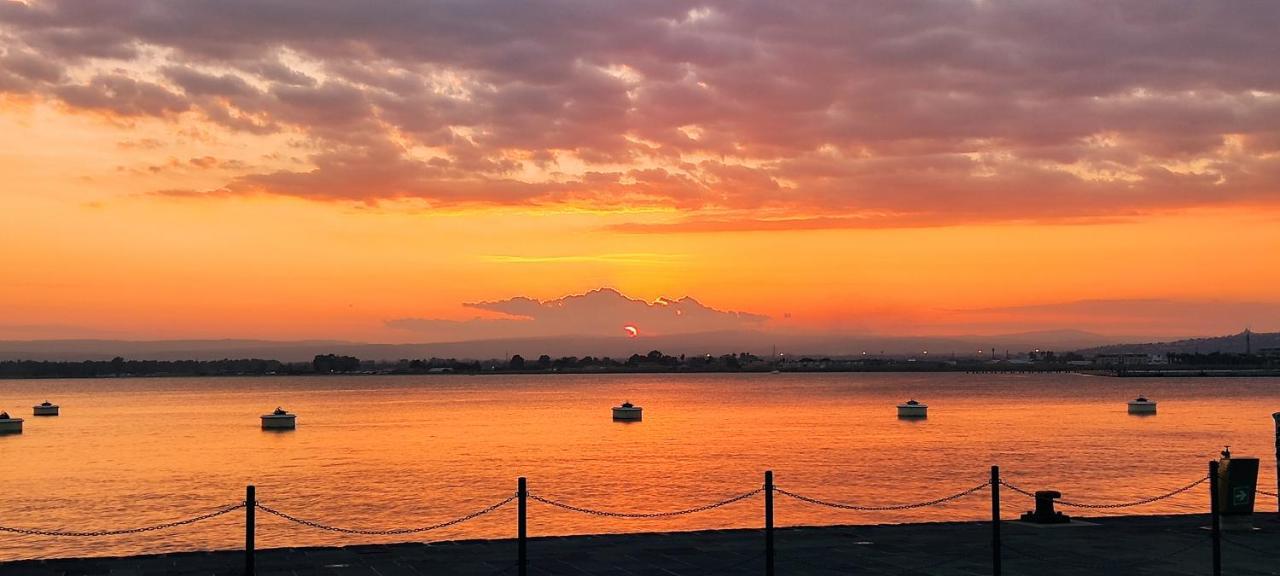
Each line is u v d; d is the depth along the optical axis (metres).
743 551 25.52
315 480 79.38
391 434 134.25
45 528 56.28
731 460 93.25
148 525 56.69
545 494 68.25
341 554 24.98
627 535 28.00
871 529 28.89
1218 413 173.25
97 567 23.28
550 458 96.94
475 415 186.12
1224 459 30.39
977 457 94.12
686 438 122.88
